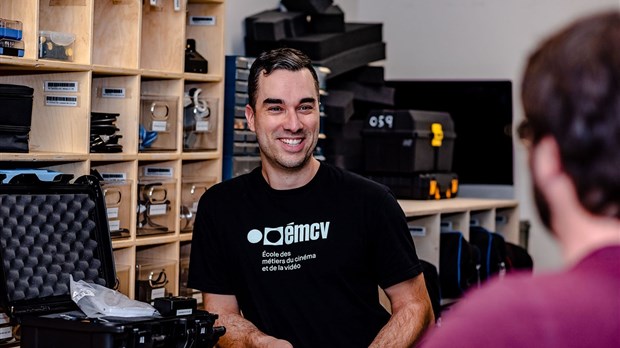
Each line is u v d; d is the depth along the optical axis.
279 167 2.71
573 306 0.88
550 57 0.90
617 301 0.87
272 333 2.71
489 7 5.68
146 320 2.29
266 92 2.71
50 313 2.42
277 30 4.34
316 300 2.70
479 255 4.47
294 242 2.72
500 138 5.25
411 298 2.72
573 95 0.88
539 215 0.93
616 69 0.87
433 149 4.89
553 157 0.90
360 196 2.73
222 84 3.61
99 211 2.64
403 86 5.38
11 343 2.77
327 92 4.55
